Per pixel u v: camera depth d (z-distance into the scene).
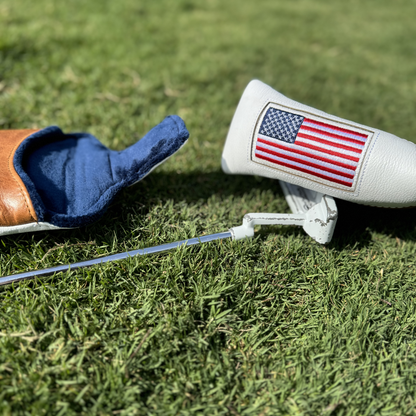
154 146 0.33
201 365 0.28
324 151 0.31
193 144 0.46
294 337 0.30
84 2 0.77
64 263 0.31
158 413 0.26
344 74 0.67
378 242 0.36
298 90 0.60
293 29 0.84
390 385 0.27
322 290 0.31
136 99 0.52
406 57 0.76
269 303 0.31
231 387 0.27
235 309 0.30
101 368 0.27
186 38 0.73
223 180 0.42
